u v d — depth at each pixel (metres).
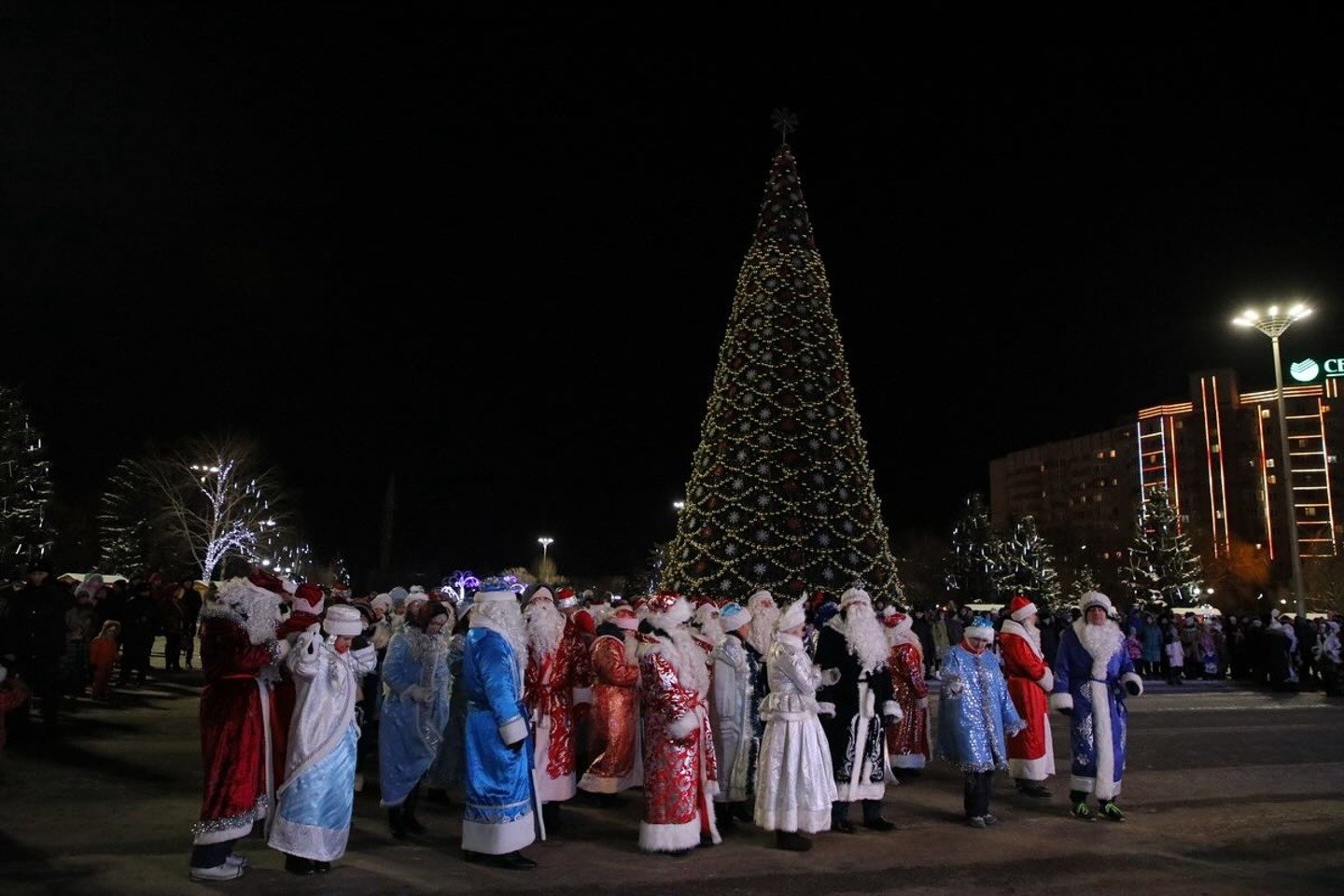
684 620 8.05
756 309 22.36
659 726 7.68
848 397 22.38
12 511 35.72
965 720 8.70
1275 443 110.69
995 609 28.89
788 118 24.02
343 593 13.78
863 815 8.70
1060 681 9.27
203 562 47.38
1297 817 9.12
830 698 8.65
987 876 7.11
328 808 6.96
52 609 12.41
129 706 15.46
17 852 7.37
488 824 7.14
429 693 8.21
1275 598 73.56
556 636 8.88
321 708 7.05
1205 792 10.21
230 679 6.92
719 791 8.56
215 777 6.77
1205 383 116.44
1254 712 17.91
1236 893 6.74
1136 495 121.19
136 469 47.97
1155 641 25.53
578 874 7.10
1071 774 9.14
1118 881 7.01
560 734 8.67
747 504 21.22
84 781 9.88
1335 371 111.69
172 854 7.36
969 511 52.88
